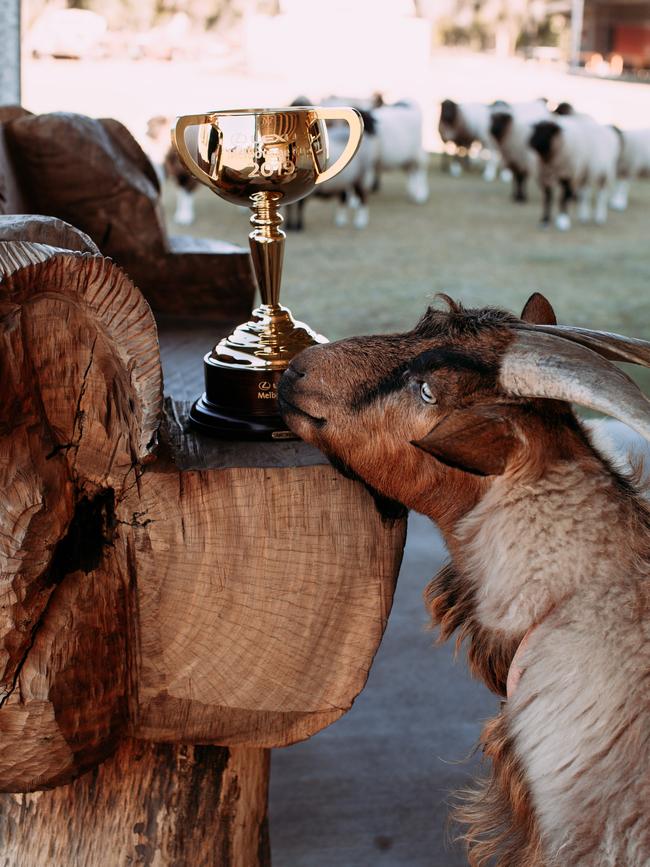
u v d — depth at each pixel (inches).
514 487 64.5
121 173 110.7
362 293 347.6
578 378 56.6
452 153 798.5
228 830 76.0
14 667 59.4
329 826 108.9
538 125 503.2
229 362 70.6
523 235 497.0
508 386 61.5
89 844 71.6
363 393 65.7
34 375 56.2
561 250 452.4
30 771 63.6
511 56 1759.4
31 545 56.8
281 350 71.2
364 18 941.2
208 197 567.2
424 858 104.6
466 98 1024.2
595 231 516.1
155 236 114.1
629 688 61.4
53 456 58.7
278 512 64.6
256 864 80.0
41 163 107.4
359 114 70.3
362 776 117.6
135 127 571.2
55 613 61.1
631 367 271.6
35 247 51.8
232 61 1164.5
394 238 478.0
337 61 939.3
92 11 1332.4
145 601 64.8
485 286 363.9
